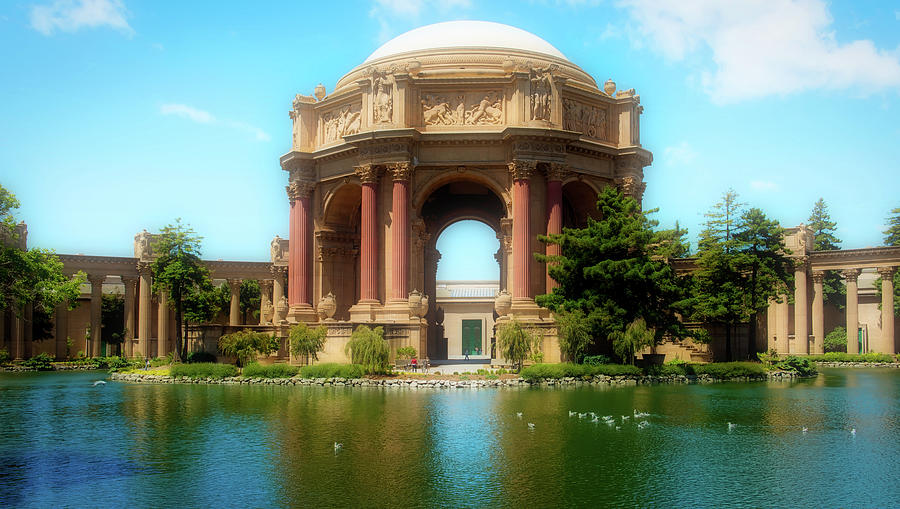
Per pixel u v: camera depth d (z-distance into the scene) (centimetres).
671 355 6069
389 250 5916
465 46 6234
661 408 3512
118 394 4334
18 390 4719
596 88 6700
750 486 2102
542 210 5966
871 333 9212
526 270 5794
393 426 2981
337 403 3700
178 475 2241
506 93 5991
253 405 3675
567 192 6856
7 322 7744
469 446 2598
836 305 9388
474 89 6025
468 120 6022
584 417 3198
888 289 7806
